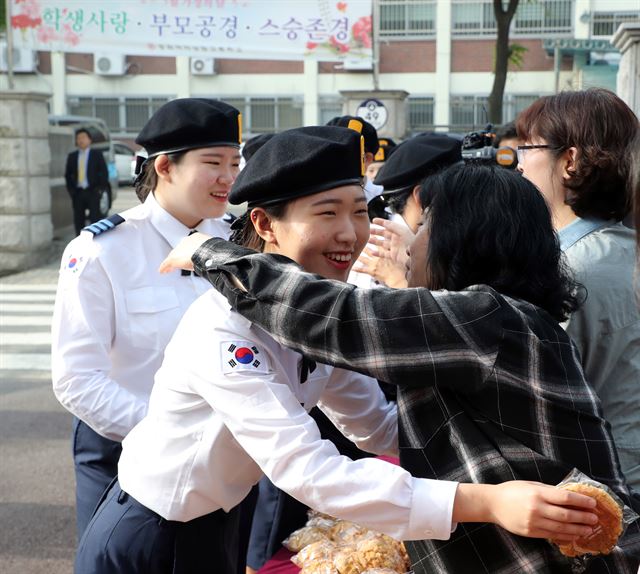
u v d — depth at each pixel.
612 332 2.01
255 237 1.81
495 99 12.93
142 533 1.85
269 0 12.05
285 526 2.71
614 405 2.03
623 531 1.47
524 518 1.40
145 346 2.56
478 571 1.52
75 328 2.48
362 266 2.28
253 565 2.77
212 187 2.59
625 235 2.11
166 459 1.80
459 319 1.50
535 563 1.49
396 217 3.10
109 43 12.20
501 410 1.51
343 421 1.98
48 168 12.28
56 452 5.21
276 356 1.67
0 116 11.62
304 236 1.66
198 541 1.87
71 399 2.46
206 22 12.14
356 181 1.69
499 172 1.64
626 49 6.81
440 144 3.12
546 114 2.17
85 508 2.64
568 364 1.53
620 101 2.16
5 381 6.89
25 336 8.45
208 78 22.33
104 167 13.27
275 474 1.57
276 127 22.12
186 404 1.74
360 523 1.52
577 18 20.03
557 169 2.16
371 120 12.95
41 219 12.13
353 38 12.10
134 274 2.56
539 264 1.59
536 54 20.38
